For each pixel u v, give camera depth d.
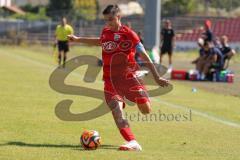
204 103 48.44
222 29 163.50
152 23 109.69
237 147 29.42
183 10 194.25
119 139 30.66
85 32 179.75
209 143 30.36
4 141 29.08
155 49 97.44
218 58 72.75
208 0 197.00
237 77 79.94
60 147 27.89
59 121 36.31
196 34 159.38
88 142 27.30
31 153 26.08
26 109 41.34
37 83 61.69
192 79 73.19
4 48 160.25
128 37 28.19
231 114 42.12
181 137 31.92
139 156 25.94
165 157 26.00
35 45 174.12
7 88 56.00
